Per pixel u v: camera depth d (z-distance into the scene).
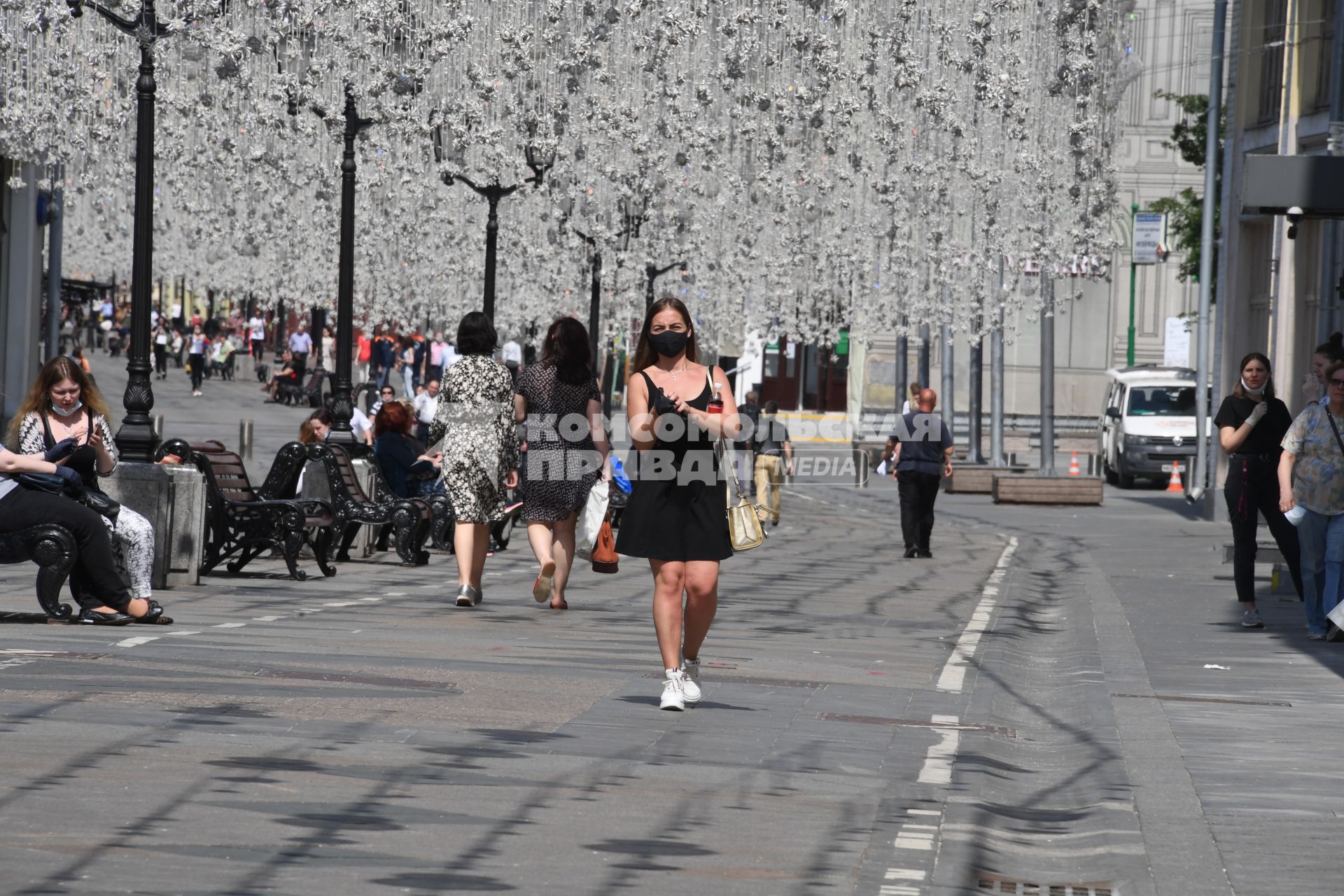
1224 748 25.00
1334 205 51.94
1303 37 79.50
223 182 66.81
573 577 50.41
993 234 70.75
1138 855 17.84
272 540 45.25
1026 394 175.62
